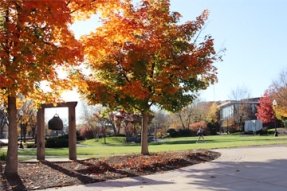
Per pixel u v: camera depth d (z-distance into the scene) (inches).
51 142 1625.2
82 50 513.7
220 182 434.6
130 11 641.0
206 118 3297.2
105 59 674.2
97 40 561.3
